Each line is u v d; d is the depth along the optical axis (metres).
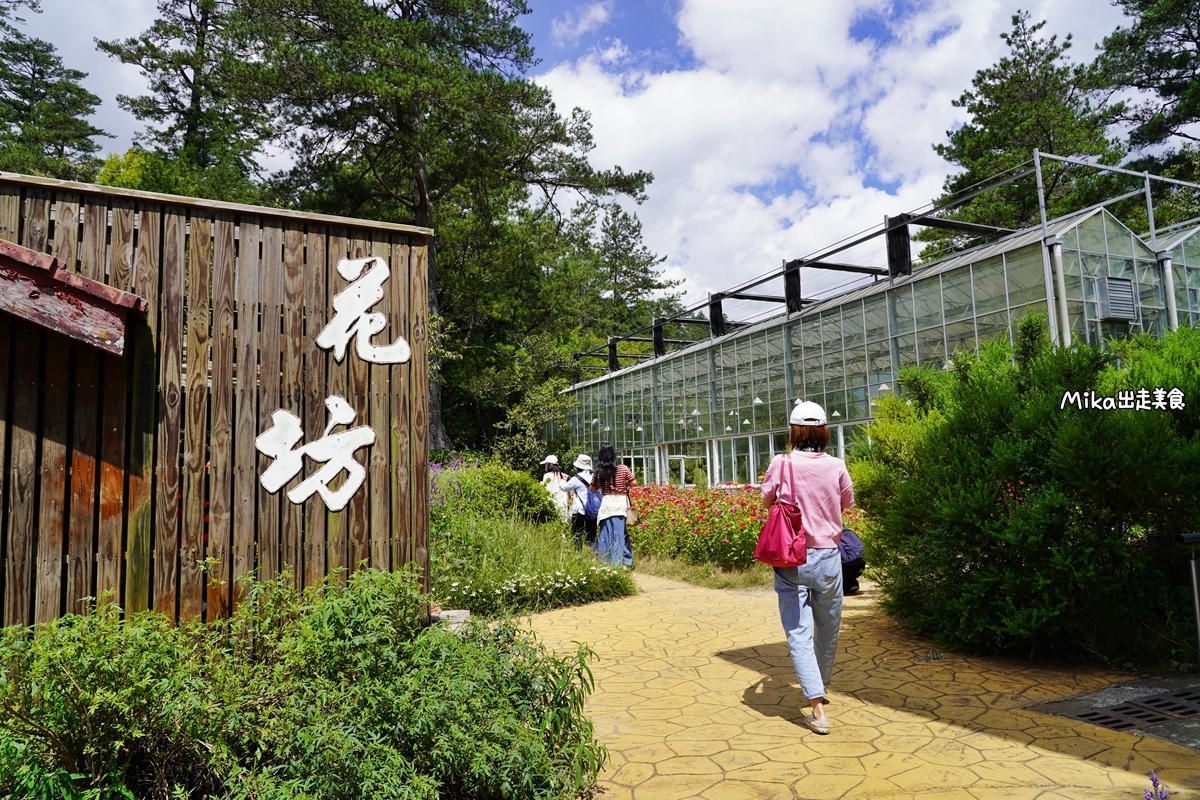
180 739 2.34
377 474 3.37
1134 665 4.64
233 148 31.52
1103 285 14.53
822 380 19.97
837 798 2.93
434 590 6.68
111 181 29.70
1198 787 2.90
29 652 2.20
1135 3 26.69
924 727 3.72
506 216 31.83
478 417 33.16
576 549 8.90
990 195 28.38
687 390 26.56
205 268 3.14
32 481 2.80
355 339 3.40
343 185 24.31
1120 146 26.28
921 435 6.31
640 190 25.27
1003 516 4.97
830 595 3.97
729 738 3.64
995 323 15.07
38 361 2.87
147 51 24.88
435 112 21.31
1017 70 28.94
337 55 19.73
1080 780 3.01
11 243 2.67
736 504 9.80
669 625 6.25
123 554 2.91
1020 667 4.75
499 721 2.62
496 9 23.22
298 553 3.17
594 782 3.00
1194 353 6.32
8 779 2.05
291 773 2.32
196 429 3.05
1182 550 4.80
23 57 36.53
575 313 35.62
